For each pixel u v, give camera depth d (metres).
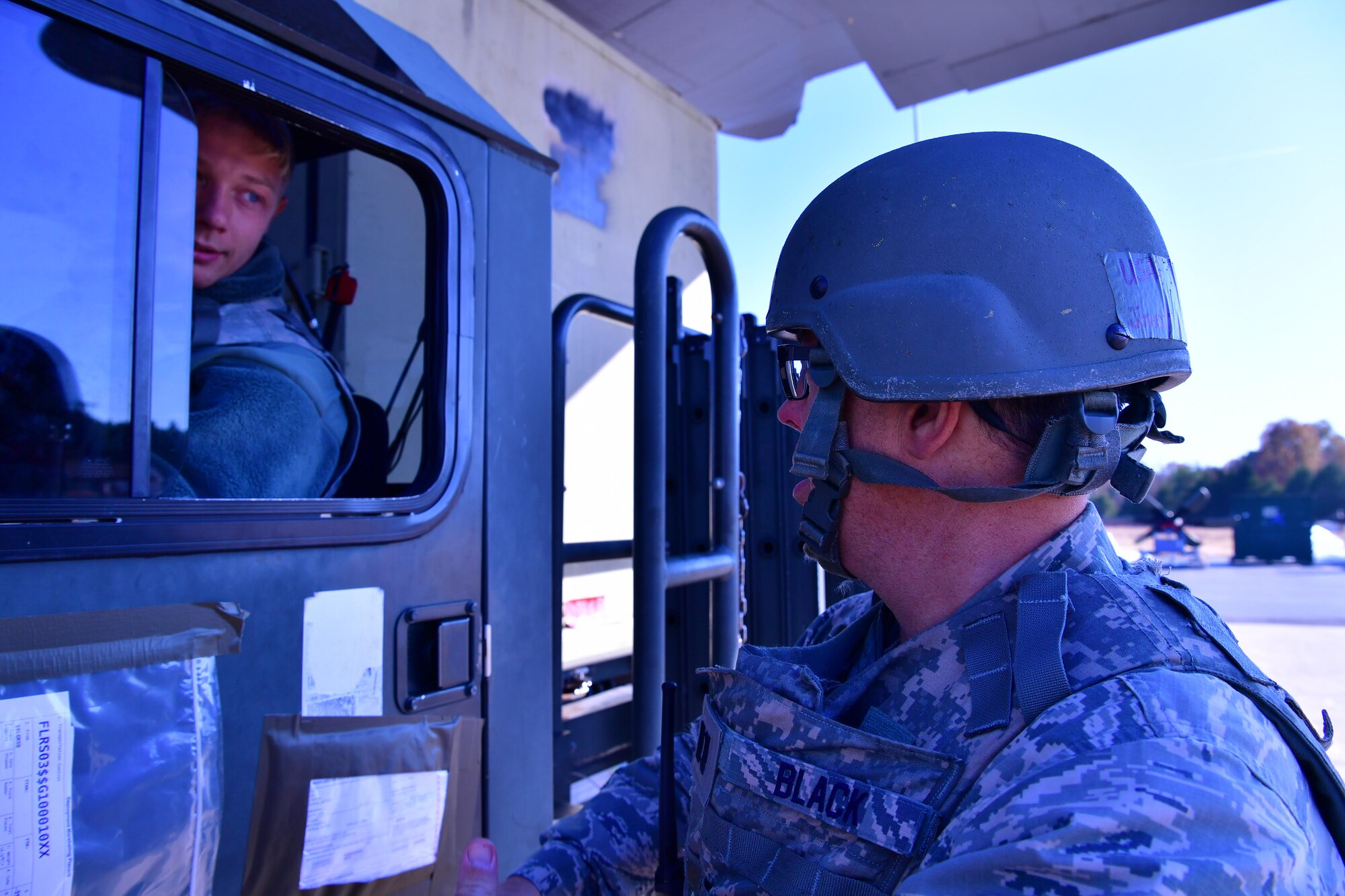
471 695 1.31
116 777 0.87
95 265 0.94
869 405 0.69
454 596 1.29
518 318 1.44
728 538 1.76
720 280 1.76
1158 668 0.55
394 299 2.19
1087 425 0.61
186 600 0.96
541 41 2.81
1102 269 0.64
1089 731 0.52
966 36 2.85
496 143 1.42
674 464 1.94
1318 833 0.53
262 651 1.03
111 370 0.95
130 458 0.96
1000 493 0.62
